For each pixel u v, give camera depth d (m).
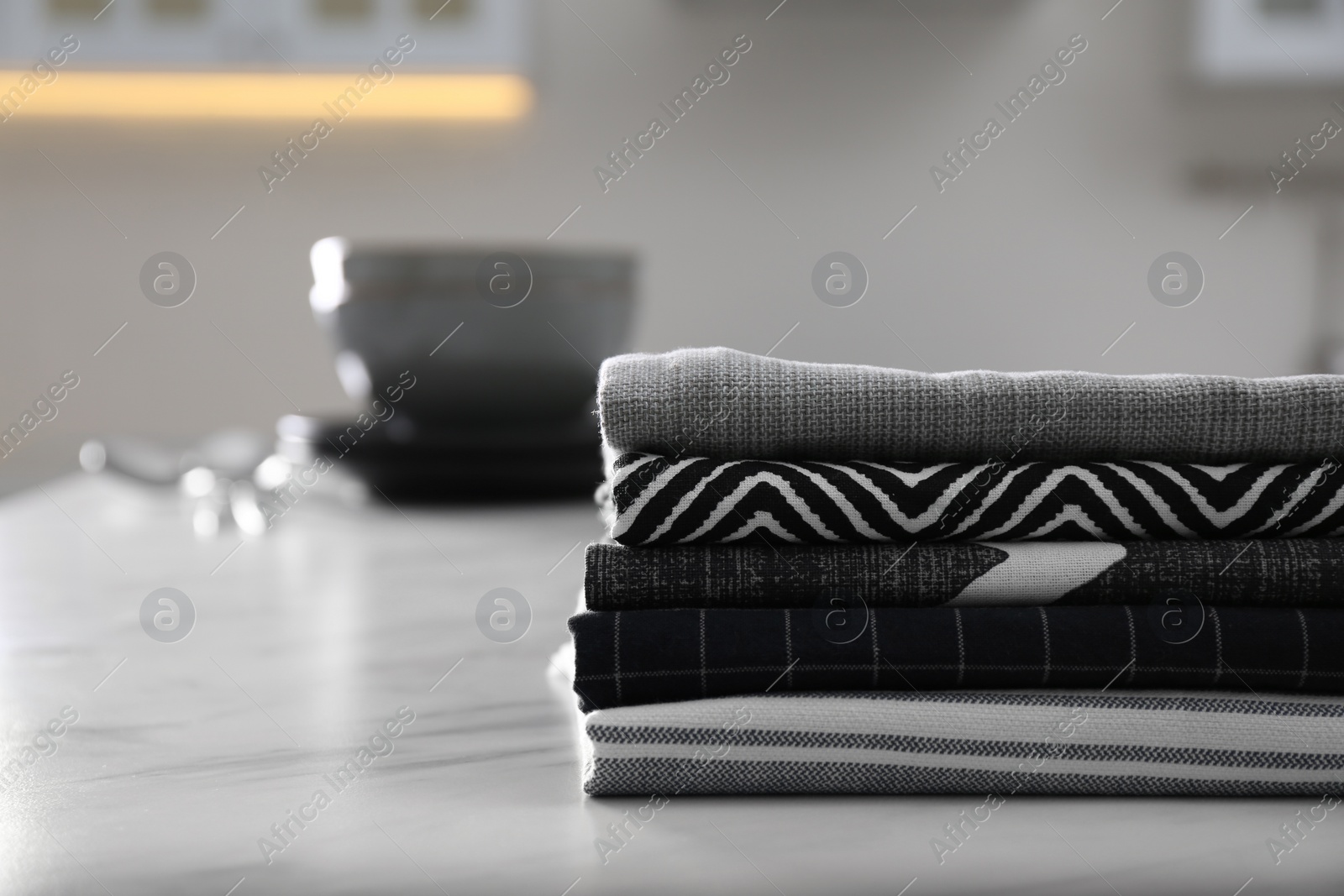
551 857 0.31
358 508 1.07
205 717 0.46
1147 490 0.36
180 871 0.31
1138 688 0.36
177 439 1.51
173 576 0.77
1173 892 0.29
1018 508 0.36
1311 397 0.36
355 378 1.01
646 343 1.61
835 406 0.36
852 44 1.57
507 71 1.55
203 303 1.59
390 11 1.55
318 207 1.60
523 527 0.94
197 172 1.58
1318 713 0.35
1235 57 1.57
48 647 0.59
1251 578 0.35
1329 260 1.60
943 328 1.61
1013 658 0.35
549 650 0.58
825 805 0.35
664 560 0.36
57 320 1.58
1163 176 1.60
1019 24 1.57
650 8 1.57
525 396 0.99
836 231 1.60
